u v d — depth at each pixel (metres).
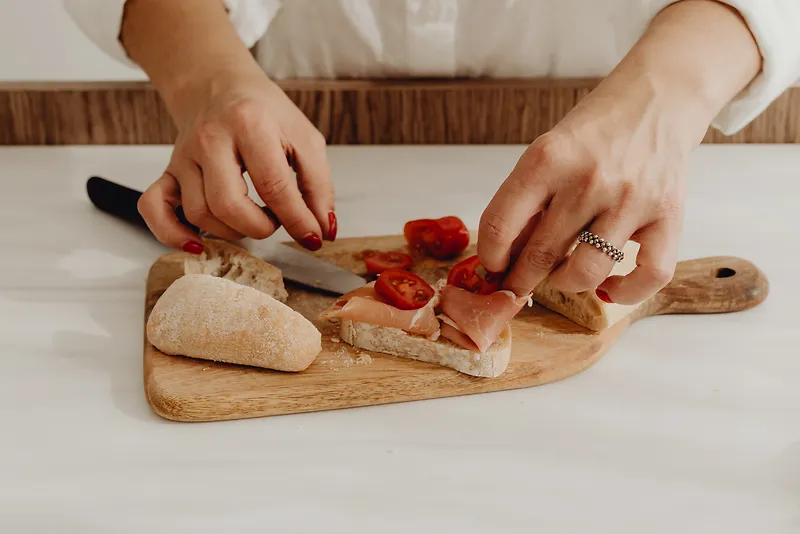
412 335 1.15
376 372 1.13
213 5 1.48
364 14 1.89
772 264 1.47
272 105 1.31
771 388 1.13
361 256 1.47
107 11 1.50
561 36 1.93
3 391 1.11
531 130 2.00
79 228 1.60
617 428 1.05
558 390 1.14
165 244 1.42
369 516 0.91
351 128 1.99
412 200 1.74
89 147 2.00
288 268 1.38
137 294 1.37
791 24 1.27
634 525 0.90
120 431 1.04
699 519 0.90
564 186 0.99
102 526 0.89
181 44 1.42
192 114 1.36
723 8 1.23
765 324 1.29
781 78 1.32
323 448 1.02
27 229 1.59
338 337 1.22
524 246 1.11
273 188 1.26
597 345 1.19
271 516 0.91
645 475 0.97
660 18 1.25
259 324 1.10
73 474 0.97
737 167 1.90
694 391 1.13
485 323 1.11
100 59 2.56
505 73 2.03
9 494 0.93
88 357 1.19
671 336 1.26
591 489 0.95
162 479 0.96
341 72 2.02
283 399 1.07
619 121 1.02
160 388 1.07
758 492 0.94
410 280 1.23
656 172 1.02
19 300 1.34
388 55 1.97
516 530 0.89
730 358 1.20
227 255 1.36
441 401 1.12
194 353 1.13
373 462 0.99
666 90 1.07
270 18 1.81
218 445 1.02
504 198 1.00
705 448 1.01
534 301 1.33
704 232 1.59
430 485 0.96
